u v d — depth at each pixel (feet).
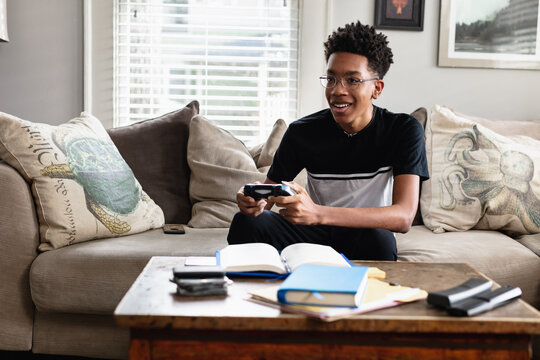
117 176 7.29
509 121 8.84
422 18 9.45
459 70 9.64
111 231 6.92
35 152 6.59
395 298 3.71
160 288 4.01
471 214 7.54
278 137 8.51
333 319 3.38
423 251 6.54
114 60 9.34
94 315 6.32
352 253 5.77
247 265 4.32
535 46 9.64
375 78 5.93
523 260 6.49
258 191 5.13
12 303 6.27
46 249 6.40
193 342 3.49
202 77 9.58
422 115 8.76
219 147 8.27
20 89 9.27
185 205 8.21
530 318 3.45
